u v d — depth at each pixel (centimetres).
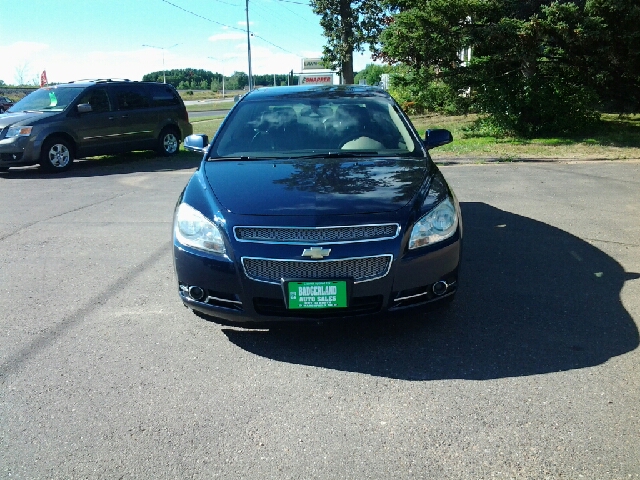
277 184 384
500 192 803
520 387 309
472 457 254
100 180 1048
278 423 284
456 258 363
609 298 426
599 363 332
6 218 743
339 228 337
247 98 530
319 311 341
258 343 372
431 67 1429
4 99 3928
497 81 1382
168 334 388
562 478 240
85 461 259
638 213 672
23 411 299
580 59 1311
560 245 557
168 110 1391
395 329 384
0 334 393
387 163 423
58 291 474
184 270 360
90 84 1258
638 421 276
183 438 274
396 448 262
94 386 323
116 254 573
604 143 1227
